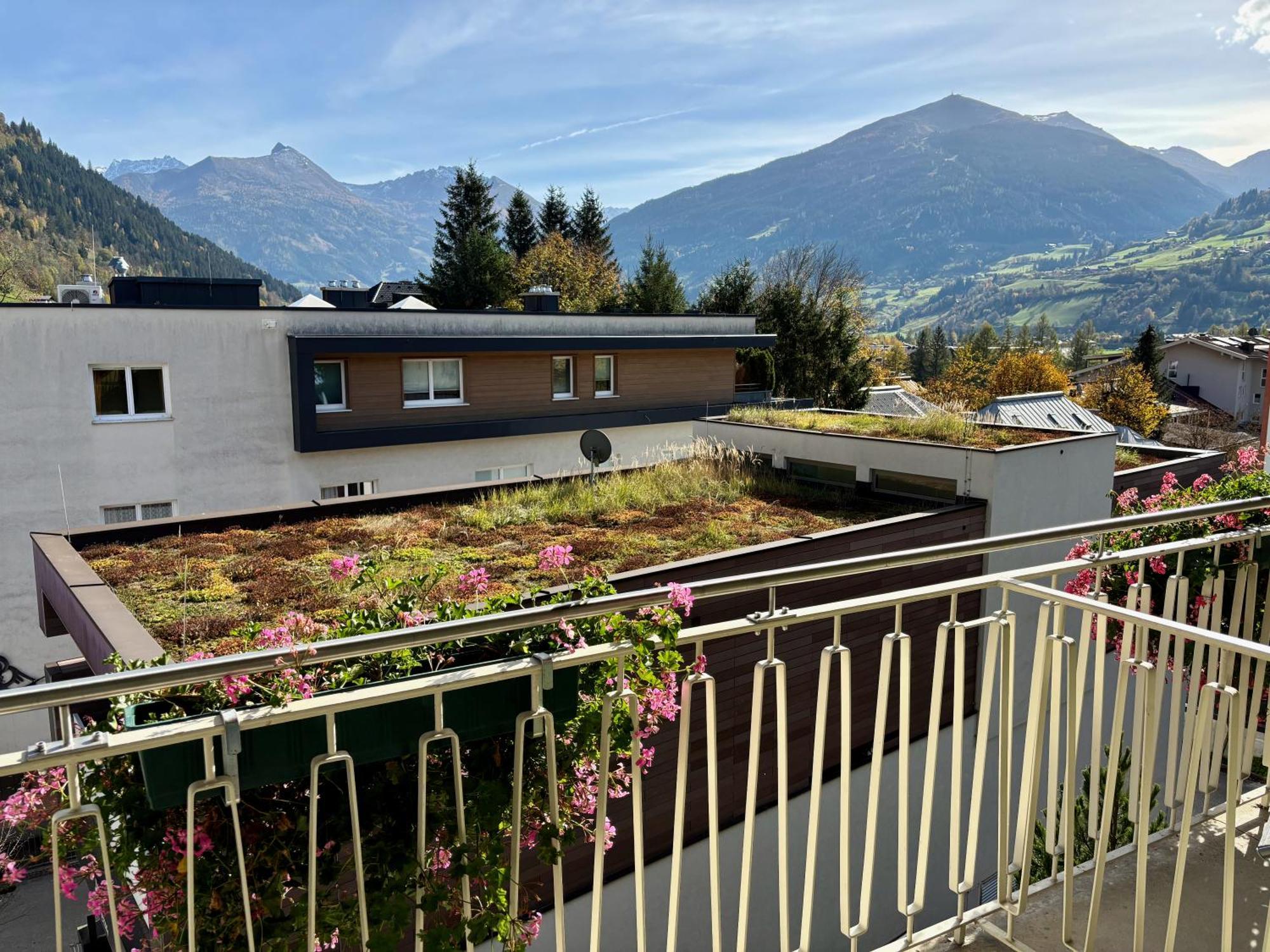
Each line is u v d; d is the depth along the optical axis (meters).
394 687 1.67
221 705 1.78
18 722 14.92
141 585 6.50
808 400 28.16
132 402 16.06
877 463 10.30
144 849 1.76
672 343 23.06
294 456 17.88
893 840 8.27
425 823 1.82
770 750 7.34
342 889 1.91
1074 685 2.44
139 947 2.22
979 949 2.53
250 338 17.06
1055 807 2.76
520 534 8.33
